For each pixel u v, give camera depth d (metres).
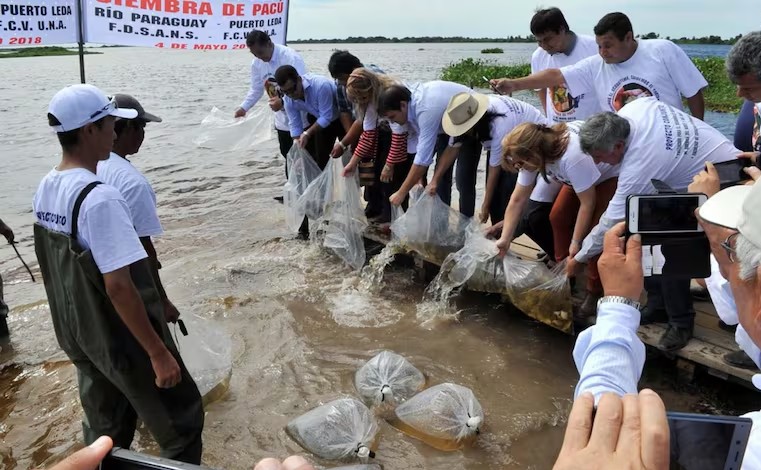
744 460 1.12
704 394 3.40
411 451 3.02
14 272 5.32
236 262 5.44
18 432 3.26
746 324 1.15
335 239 5.18
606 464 0.87
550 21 4.36
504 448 3.04
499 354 3.89
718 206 1.33
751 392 3.37
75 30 5.55
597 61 4.07
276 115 6.14
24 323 4.40
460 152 4.55
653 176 2.98
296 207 5.61
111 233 2.12
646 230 1.64
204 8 6.04
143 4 5.78
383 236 5.27
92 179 2.18
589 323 3.82
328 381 3.64
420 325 4.29
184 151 10.34
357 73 4.58
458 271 4.26
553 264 4.23
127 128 2.79
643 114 3.08
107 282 2.13
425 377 3.65
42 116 14.05
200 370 3.38
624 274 1.46
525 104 4.24
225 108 15.02
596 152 3.02
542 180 4.07
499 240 4.00
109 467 0.98
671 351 3.39
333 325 4.33
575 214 3.89
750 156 3.02
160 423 2.45
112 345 2.26
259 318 4.43
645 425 0.90
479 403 3.32
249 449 3.07
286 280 5.06
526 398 3.44
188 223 6.60
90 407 2.55
